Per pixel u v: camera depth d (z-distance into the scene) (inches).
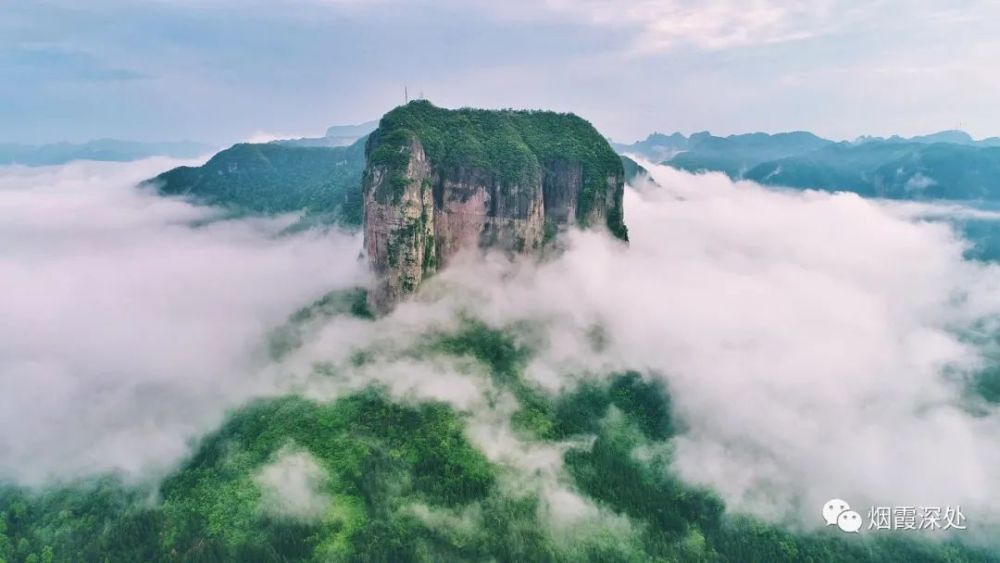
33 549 4982.8
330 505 4913.9
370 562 4471.0
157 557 4704.7
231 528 4788.4
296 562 4495.6
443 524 4852.4
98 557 4781.0
